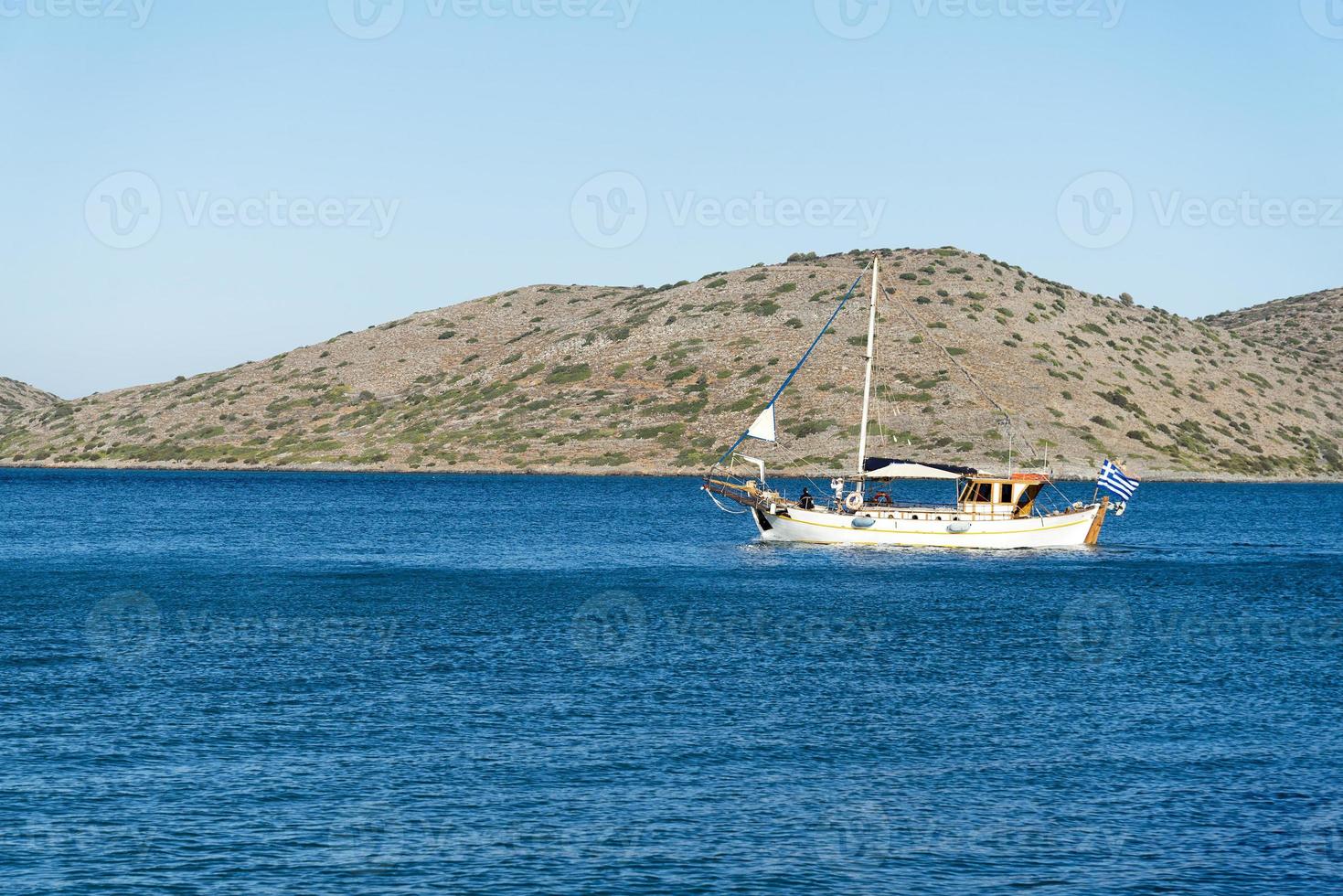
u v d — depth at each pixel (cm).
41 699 4550
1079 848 3105
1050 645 5878
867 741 4031
